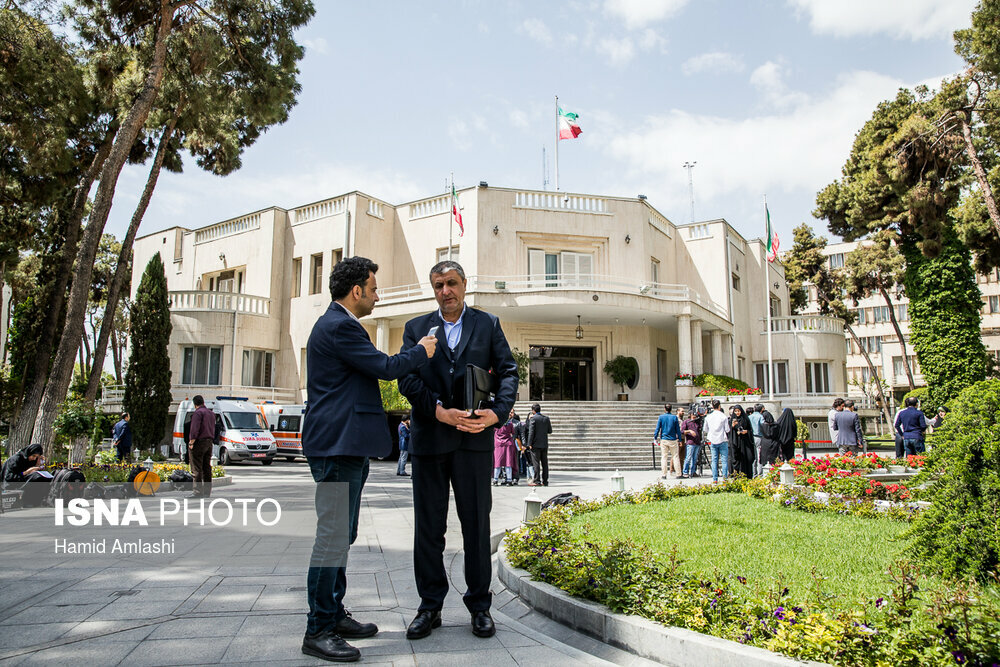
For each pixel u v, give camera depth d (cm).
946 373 2231
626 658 362
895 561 496
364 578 555
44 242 1994
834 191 3225
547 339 2736
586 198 2747
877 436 3994
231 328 2731
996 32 1833
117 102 1647
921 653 291
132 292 3531
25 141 1295
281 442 2362
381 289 2794
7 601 444
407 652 357
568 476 1741
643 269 2756
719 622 355
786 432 1419
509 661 344
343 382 363
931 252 2183
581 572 447
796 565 522
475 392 383
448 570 609
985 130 2403
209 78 1650
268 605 437
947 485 486
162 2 1470
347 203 2759
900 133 2134
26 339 2038
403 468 1755
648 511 852
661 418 1620
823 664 297
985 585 440
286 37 1662
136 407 2131
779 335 3312
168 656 336
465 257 2641
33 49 1213
